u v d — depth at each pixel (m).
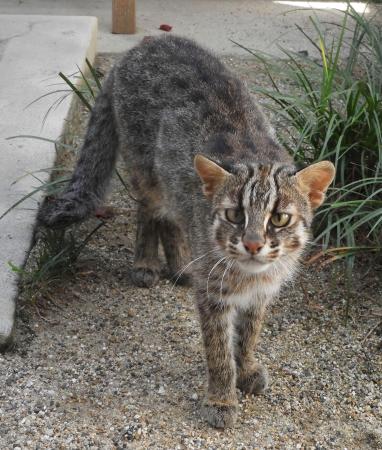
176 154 1.60
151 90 1.66
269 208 1.45
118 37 2.41
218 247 1.49
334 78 1.92
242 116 1.59
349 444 1.52
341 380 1.60
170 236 1.73
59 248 1.71
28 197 1.74
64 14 2.55
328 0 2.69
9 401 1.54
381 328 1.68
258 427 1.54
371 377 1.61
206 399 1.54
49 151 1.89
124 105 1.69
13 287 1.64
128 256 1.79
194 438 1.51
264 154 1.54
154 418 1.53
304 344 1.66
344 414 1.56
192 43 1.72
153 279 1.73
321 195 1.50
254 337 1.58
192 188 1.56
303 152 1.81
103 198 1.76
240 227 1.46
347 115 1.79
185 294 1.73
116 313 1.68
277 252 1.47
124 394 1.56
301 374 1.61
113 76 1.74
